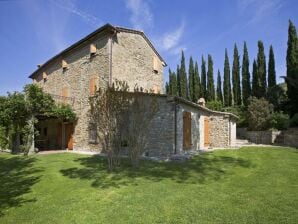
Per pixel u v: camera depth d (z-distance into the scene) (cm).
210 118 1780
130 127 975
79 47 1733
